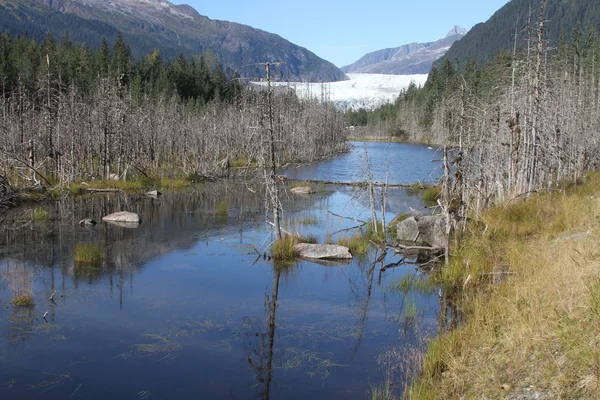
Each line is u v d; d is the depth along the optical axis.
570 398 5.82
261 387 7.94
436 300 11.95
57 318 10.79
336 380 8.12
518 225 16.22
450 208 14.23
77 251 15.48
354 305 11.83
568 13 171.12
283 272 14.70
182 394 7.73
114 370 8.51
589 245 10.99
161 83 73.94
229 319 10.91
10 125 33.25
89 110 37.97
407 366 8.35
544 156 21.77
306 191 31.80
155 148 43.09
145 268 14.84
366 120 142.38
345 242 17.44
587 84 41.44
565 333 6.97
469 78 63.47
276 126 33.81
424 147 80.38
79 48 74.81
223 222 21.86
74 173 31.39
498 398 6.46
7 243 17.28
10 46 70.88
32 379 8.17
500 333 8.20
